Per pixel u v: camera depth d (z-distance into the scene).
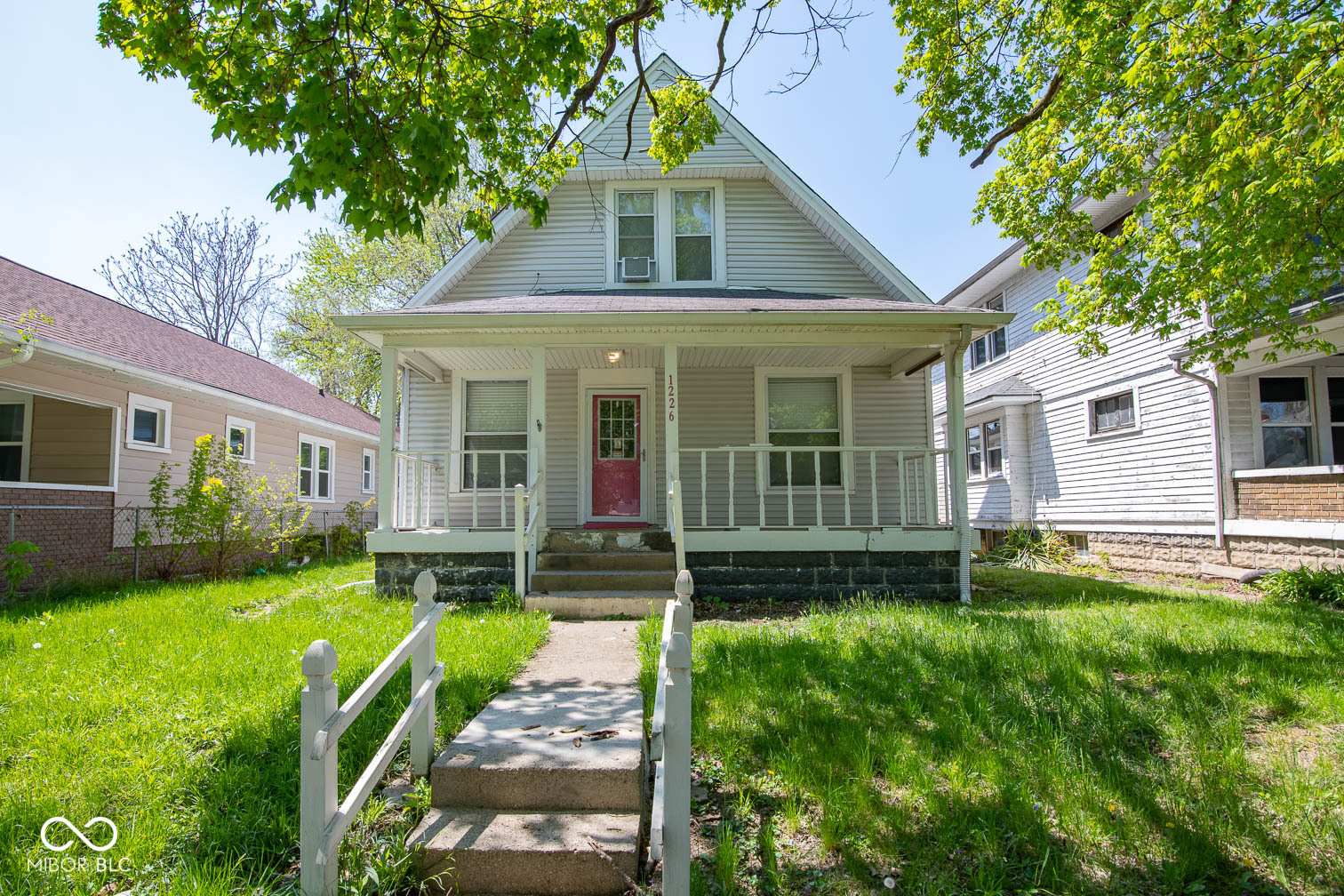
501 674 4.86
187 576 12.00
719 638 6.01
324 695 2.63
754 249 11.53
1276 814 3.19
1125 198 12.07
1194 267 6.68
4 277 11.45
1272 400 10.71
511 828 3.14
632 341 8.70
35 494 9.73
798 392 11.22
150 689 4.55
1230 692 4.57
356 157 4.64
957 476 8.64
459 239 26.48
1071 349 14.19
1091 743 3.90
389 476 8.59
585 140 11.35
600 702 4.37
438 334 8.66
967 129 9.77
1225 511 10.48
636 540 8.86
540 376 8.77
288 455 16.91
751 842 3.11
